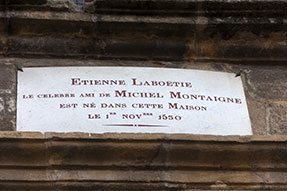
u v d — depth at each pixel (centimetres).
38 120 714
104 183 683
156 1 772
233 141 698
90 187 682
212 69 773
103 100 730
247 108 746
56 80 745
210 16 780
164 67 768
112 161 688
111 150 688
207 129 723
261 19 783
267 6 784
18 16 762
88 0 818
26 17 763
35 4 768
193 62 778
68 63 762
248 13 782
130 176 686
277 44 786
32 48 766
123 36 773
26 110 721
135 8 774
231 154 698
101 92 737
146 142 691
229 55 782
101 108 724
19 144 682
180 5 777
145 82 750
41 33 769
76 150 686
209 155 695
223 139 696
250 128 731
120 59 771
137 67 764
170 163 692
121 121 717
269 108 749
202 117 729
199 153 694
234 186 694
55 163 684
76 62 764
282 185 698
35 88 738
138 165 689
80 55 769
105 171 688
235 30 780
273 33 784
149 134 693
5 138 680
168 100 737
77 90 737
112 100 731
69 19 766
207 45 780
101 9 772
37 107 723
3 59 762
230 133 724
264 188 696
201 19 777
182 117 727
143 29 773
